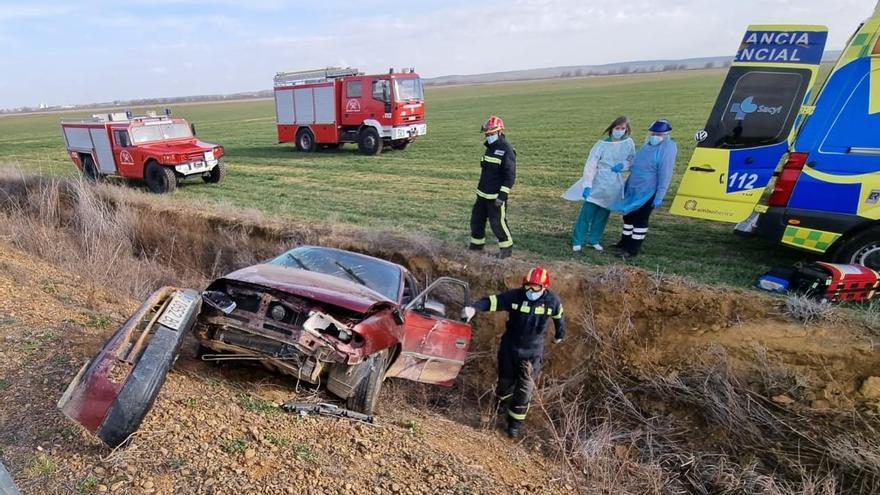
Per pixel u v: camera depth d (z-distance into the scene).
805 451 5.02
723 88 6.72
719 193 6.96
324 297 4.08
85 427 3.07
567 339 6.65
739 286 6.50
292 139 22.22
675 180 13.52
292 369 4.06
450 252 8.01
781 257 7.61
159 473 2.91
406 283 5.56
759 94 6.51
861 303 6.05
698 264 7.34
